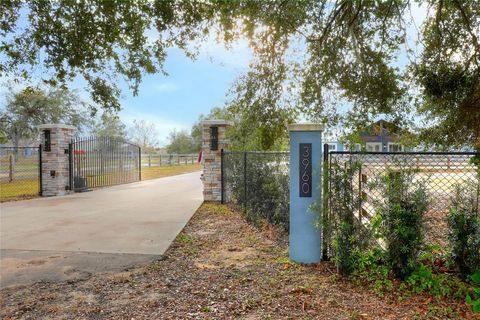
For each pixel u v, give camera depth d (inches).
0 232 221.0
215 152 352.2
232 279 139.3
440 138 237.5
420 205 132.4
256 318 106.7
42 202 353.4
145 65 233.9
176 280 139.1
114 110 255.8
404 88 259.9
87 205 330.6
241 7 203.8
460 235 135.1
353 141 207.3
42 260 164.2
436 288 123.7
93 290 129.4
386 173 138.6
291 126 156.9
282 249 181.5
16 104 869.2
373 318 106.4
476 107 210.5
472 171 141.2
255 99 271.7
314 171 154.9
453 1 206.2
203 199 360.5
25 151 760.3
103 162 526.3
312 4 218.5
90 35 203.0
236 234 215.6
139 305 116.2
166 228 229.9
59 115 886.4
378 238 137.7
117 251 178.5
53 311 112.0
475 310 106.6
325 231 150.4
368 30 247.6
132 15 201.8
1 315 109.2
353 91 268.4
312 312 110.4
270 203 226.5
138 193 425.4
